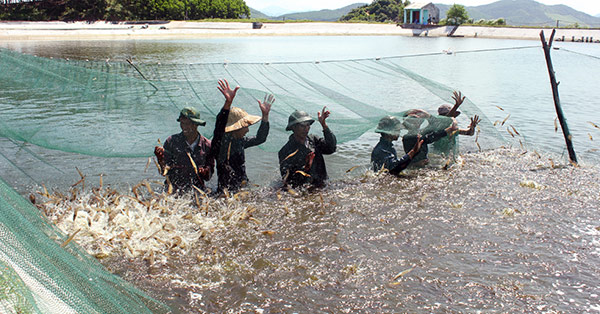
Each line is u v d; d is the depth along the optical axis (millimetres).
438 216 5500
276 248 4707
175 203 5734
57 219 5016
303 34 69688
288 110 7758
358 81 11914
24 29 51875
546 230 5098
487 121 8570
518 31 62938
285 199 6062
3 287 2291
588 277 4156
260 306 3738
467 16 77688
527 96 13820
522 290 3951
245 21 74312
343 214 5570
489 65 22078
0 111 6406
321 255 4574
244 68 12172
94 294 2893
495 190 6367
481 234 5016
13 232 2748
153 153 6340
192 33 61906
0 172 6629
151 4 71375
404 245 4777
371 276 4188
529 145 8734
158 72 8914
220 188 6301
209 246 4723
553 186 6504
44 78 6918
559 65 22297
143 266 4309
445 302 3797
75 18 62531
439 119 7383
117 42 42250
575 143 8859
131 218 5125
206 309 3684
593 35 54719
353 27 76375
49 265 2783
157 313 3545
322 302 3801
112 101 6723
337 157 8039
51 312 2457
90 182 6469
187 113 5977
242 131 6305
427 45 41438
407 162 6914
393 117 7203
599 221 5344
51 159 7285
